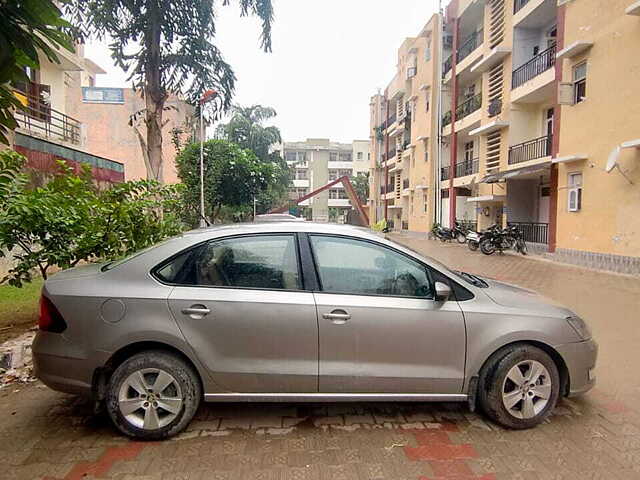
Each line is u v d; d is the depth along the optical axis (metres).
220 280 3.08
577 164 12.84
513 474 2.61
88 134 22.23
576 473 2.62
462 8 23.22
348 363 3.02
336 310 3.01
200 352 2.94
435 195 26.56
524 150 17.38
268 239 3.21
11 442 2.95
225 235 3.20
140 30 10.95
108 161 12.68
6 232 4.61
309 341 3.00
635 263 10.80
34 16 2.39
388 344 3.03
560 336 3.16
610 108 11.48
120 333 2.90
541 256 15.29
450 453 2.83
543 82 15.02
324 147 61.50
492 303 3.18
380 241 3.24
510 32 18.06
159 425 2.93
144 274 3.06
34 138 9.34
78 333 2.93
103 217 5.34
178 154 18.52
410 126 32.50
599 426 3.20
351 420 3.28
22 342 4.52
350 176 61.16
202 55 11.81
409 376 3.05
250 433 3.08
